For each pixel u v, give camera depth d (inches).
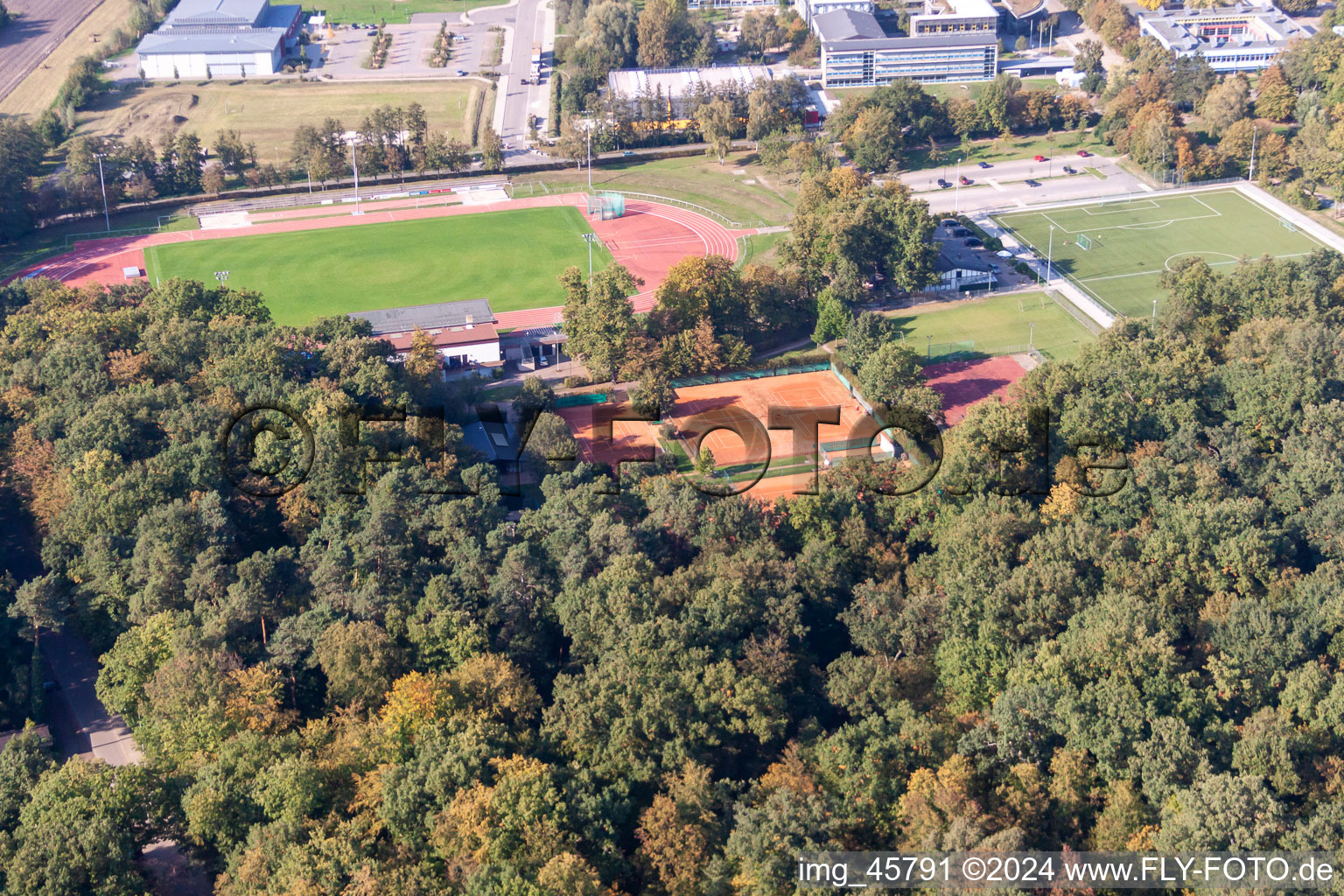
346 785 7391.7
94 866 6776.6
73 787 7278.5
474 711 7869.1
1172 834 6707.7
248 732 7623.0
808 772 7490.2
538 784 6919.3
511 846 6786.4
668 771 7514.8
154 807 7342.5
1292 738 7406.5
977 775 7337.6
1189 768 7258.9
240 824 7145.7
